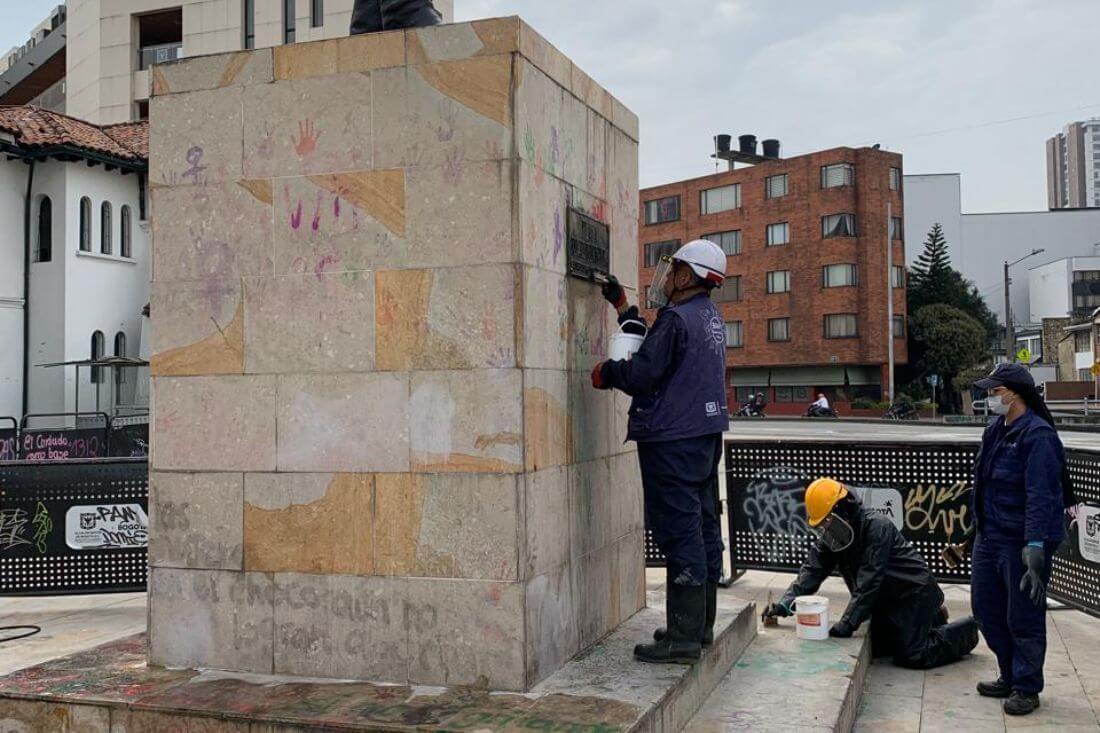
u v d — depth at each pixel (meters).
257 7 36.22
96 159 24.50
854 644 5.38
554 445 4.22
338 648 4.11
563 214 4.43
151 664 4.35
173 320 4.38
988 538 4.94
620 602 5.04
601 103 5.00
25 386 24.11
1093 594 6.25
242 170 4.31
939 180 78.44
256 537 4.23
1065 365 66.00
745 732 3.95
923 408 53.91
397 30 4.13
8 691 3.97
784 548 7.51
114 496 7.20
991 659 5.83
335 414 4.15
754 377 57.69
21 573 7.16
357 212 4.15
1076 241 91.75
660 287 4.42
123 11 37.75
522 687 3.86
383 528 4.06
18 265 24.09
